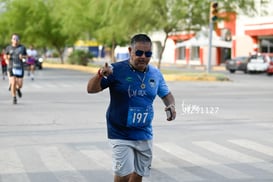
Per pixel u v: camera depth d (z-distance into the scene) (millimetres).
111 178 12586
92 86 8672
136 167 9188
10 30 102188
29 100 31328
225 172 13242
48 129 20094
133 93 8805
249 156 15258
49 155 15219
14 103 29109
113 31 63781
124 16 56000
